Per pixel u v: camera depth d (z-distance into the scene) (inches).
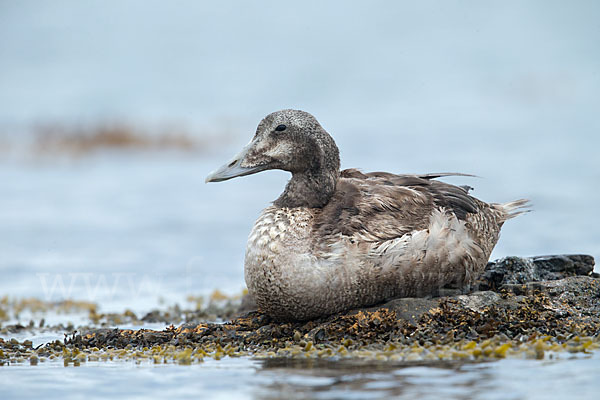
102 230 719.7
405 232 343.9
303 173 355.9
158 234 705.6
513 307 346.3
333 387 269.6
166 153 1220.5
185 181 974.4
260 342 339.9
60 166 1099.3
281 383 276.8
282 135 355.9
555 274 401.7
